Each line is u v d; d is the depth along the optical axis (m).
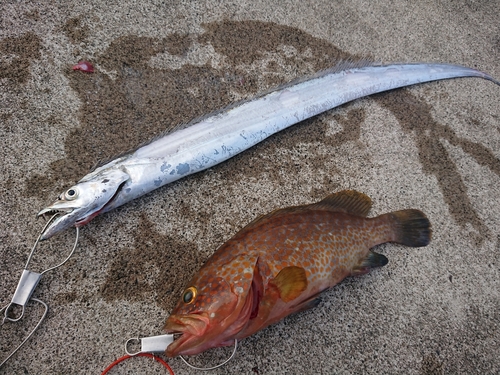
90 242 0.61
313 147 0.76
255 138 0.71
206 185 0.68
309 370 0.59
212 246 0.64
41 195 0.62
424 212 0.74
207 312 0.48
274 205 0.69
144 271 0.60
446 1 1.02
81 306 0.57
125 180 0.61
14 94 0.68
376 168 0.76
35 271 0.58
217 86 0.77
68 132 0.67
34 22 0.73
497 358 0.66
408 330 0.64
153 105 0.73
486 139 0.85
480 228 0.75
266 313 0.51
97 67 0.73
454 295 0.68
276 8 0.88
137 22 0.79
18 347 0.54
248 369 0.57
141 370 0.55
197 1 0.84
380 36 0.92
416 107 0.85
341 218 0.61
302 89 0.77
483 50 0.98
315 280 0.55
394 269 0.68
